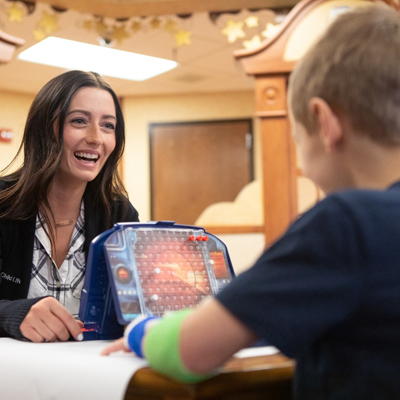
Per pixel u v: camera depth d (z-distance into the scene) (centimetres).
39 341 99
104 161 139
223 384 65
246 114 600
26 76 528
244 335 58
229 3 326
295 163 322
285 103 320
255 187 362
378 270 56
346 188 68
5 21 382
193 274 101
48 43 445
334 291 56
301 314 56
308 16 315
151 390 66
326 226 58
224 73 530
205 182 607
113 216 145
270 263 59
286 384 71
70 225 140
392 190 62
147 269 96
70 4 324
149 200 614
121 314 90
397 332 57
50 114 131
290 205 322
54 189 136
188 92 605
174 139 612
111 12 338
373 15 68
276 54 317
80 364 76
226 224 361
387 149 65
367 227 57
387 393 56
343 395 58
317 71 68
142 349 72
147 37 427
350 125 65
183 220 608
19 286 129
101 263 98
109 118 137
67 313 101
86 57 480
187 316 64
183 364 61
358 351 58
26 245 130
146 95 614
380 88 63
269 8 334
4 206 131
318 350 62
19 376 82
